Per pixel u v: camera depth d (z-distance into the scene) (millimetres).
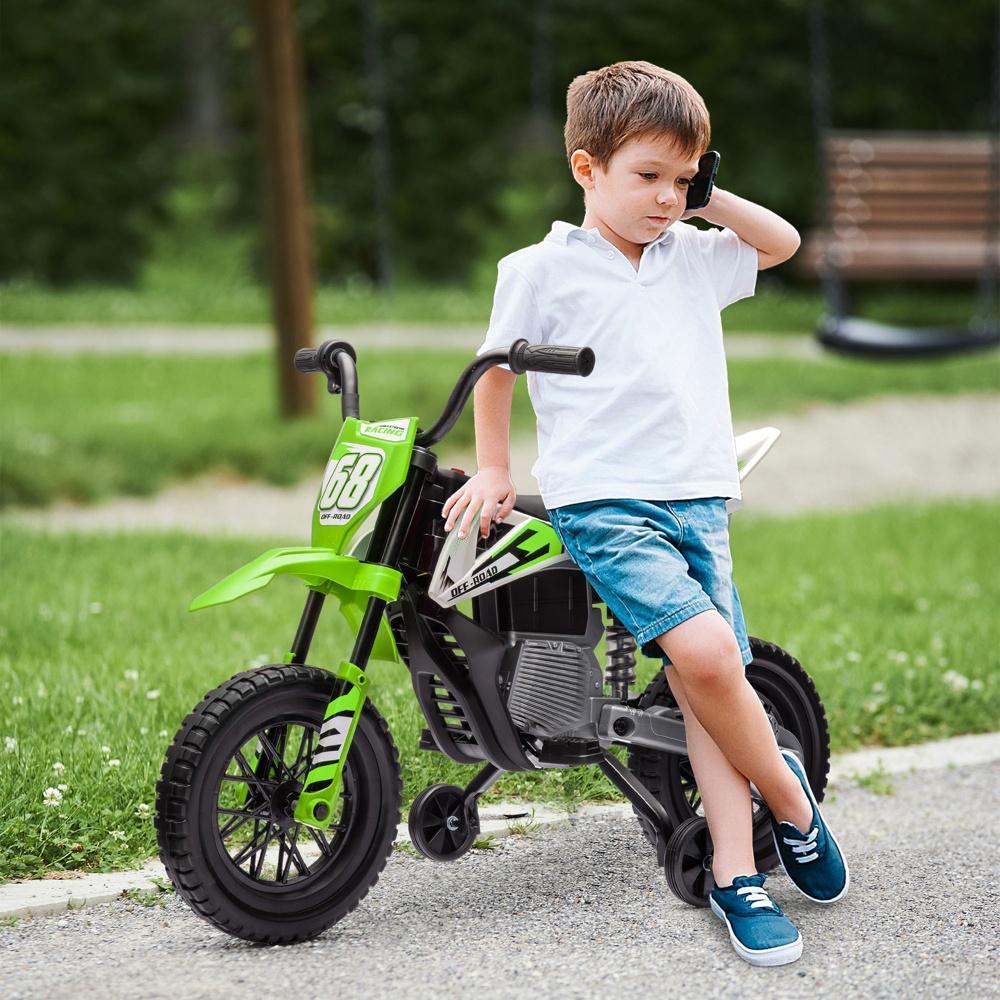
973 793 4488
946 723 5195
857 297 24375
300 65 24609
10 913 3396
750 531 9367
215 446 11773
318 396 13094
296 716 3240
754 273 3531
